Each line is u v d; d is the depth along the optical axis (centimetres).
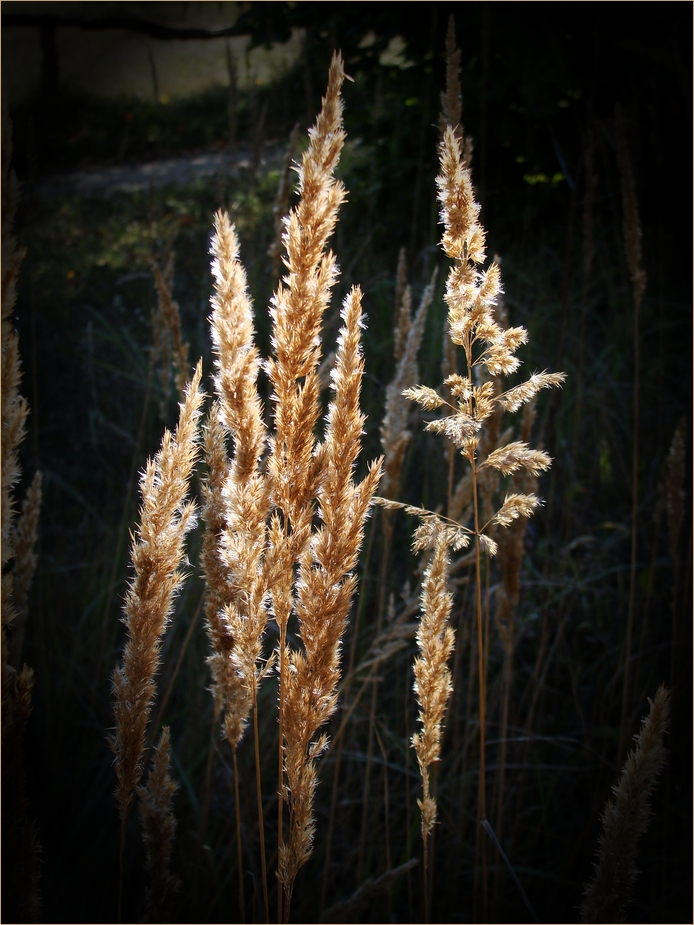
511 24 201
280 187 105
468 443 67
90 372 195
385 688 122
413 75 231
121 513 155
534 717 120
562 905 97
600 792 105
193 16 351
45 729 112
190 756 106
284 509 64
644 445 159
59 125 414
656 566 134
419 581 89
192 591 117
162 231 254
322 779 107
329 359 96
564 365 162
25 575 78
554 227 221
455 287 66
